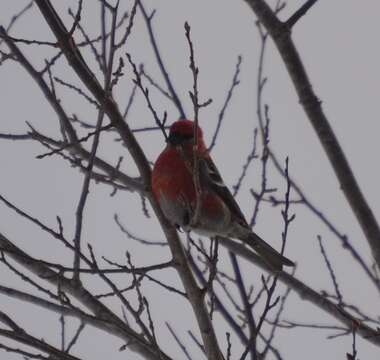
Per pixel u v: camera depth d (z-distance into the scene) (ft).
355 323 31.32
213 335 30.99
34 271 33.71
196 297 31.27
